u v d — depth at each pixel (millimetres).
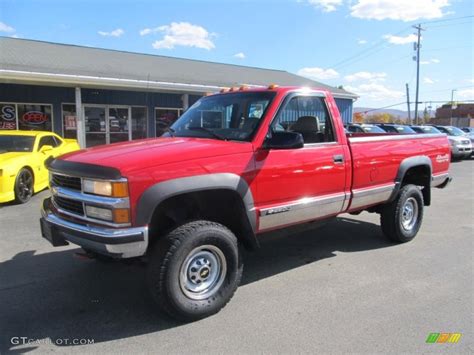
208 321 3477
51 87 16250
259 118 4004
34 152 9031
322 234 6227
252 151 3779
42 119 16188
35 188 8781
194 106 4918
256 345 3096
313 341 3150
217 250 3568
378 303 3814
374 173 5027
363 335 3238
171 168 3291
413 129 20969
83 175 3250
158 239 3496
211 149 3564
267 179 3865
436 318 3521
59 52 18094
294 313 3615
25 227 6395
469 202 9047
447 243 5773
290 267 4781
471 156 21750
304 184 4207
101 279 4355
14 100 15523
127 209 3107
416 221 5879
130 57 20750
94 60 17844
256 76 23734
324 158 4383
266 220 3924
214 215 3996
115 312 3623
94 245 3201
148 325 3398
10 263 4816
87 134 17328
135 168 3146
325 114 4594
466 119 68625
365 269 4715
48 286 4172
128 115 18297
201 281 3527
